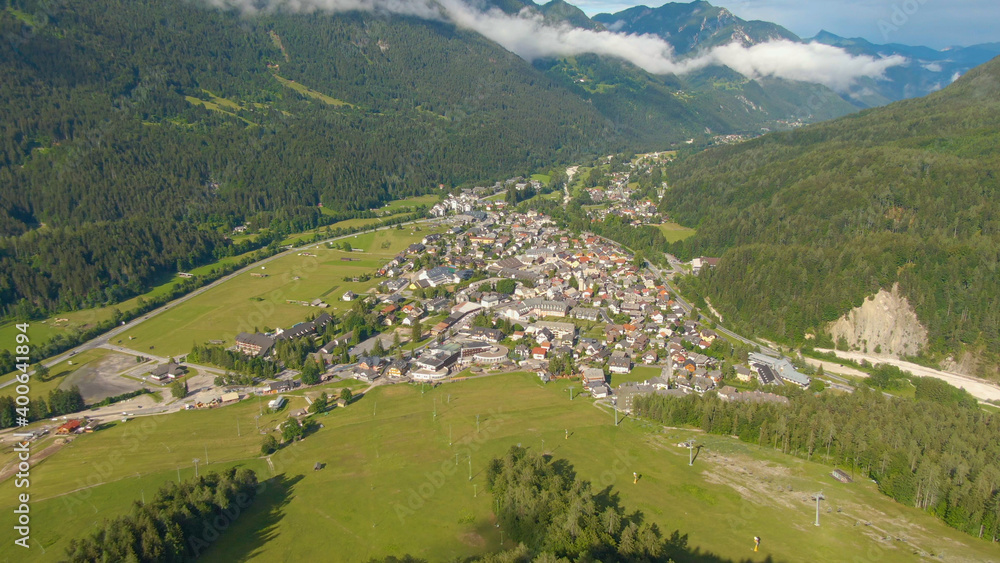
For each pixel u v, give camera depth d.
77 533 131.88
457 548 124.50
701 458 160.62
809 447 161.38
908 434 156.38
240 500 139.12
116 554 112.62
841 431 162.00
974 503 127.88
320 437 174.88
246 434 178.25
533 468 141.88
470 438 172.00
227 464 160.62
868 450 152.75
